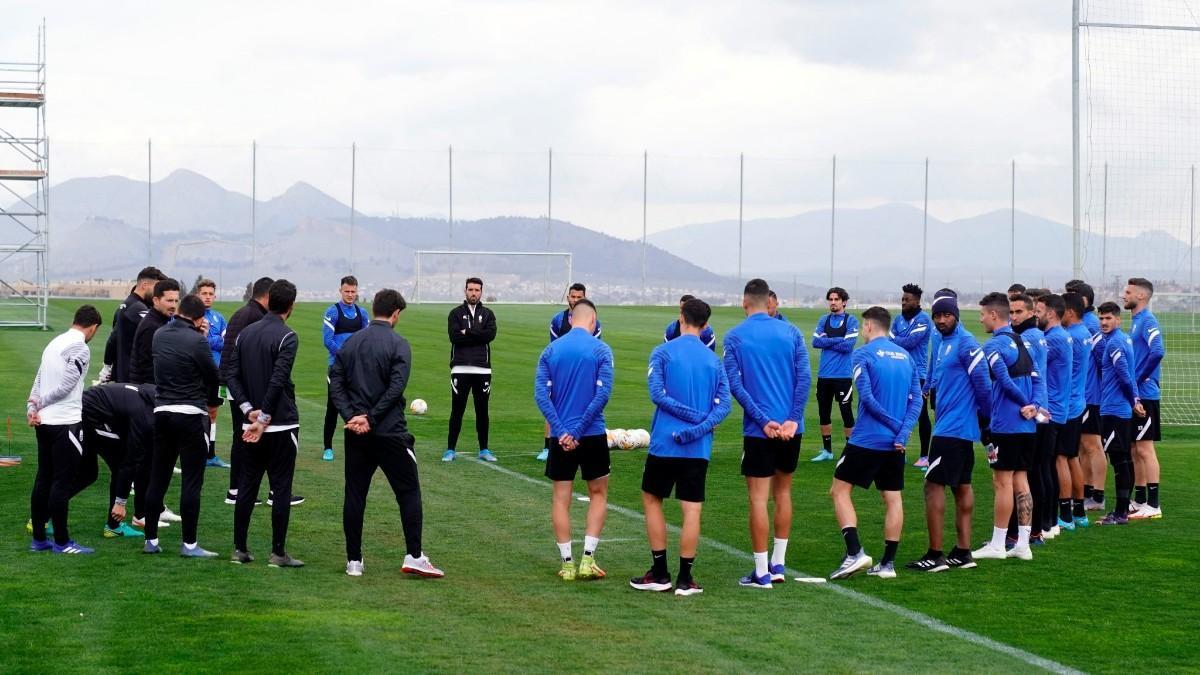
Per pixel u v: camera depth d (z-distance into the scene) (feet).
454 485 43.32
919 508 40.88
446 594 28.17
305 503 39.29
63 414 31.12
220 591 27.84
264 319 30.71
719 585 29.66
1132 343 40.19
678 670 22.65
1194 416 75.31
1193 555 33.78
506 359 98.32
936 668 23.11
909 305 48.34
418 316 143.95
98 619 25.32
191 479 31.17
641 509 39.45
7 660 22.57
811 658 23.56
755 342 29.58
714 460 50.52
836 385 51.06
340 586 28.68
